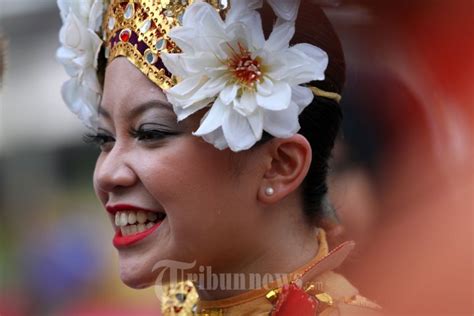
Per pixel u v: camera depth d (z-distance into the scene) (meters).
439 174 3.90
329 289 3.90
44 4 12.14
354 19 4.21
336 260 3.88
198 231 3.67
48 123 13.06
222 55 3.54
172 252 3.72
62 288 10.70
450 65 3.81
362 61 4.27
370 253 4.12
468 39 3.73
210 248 3.75
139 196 3.71
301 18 3.85
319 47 3.91
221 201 3.68
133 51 3.70
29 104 13.01
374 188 4.19
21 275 11.09
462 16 3.73
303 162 3.80
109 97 3.79
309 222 4.07
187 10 3.58
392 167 4.12
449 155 3.87
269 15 3.69
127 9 3.78
